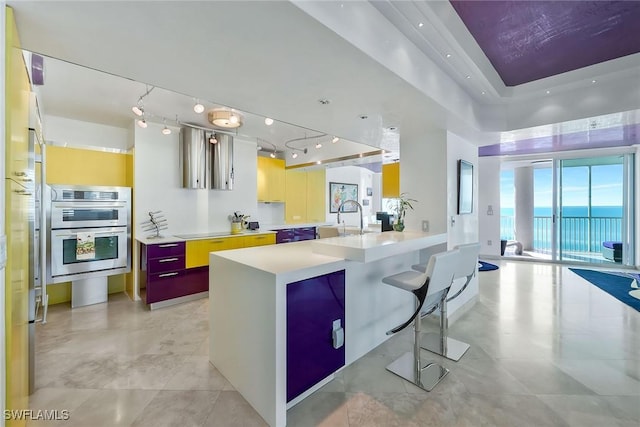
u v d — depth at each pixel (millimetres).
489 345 2586
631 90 2539
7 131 1194
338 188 7668
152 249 3498
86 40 1475
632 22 1970
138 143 3881
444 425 1642
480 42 2213
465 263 2283
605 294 4035
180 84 2000
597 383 2014
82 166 3750
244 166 4992
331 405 1814
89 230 3504
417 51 2051
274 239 4867
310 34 1410
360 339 2379
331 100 2266
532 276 5074
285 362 1678
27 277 1747
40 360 2332
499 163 6605
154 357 2389
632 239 5547
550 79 2771
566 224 6180
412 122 2830
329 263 1985
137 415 1728
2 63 1140
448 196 3104
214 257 2266
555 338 2715
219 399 1874
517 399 1853
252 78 1904
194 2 1178
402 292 2957
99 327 2986
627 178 5562
